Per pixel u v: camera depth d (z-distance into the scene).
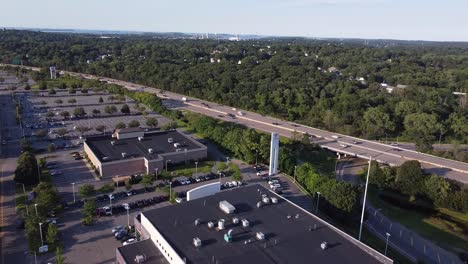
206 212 83.69
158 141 148.38
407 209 114.31
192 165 137.25
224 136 157.62
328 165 147.88
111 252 81.56
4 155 141.25
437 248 92.56
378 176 122.88
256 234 74.62
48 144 155.38
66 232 89.25
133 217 97.69
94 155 128.50
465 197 106.62
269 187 120.12
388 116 186.25
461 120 186.88
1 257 78.50
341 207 98.88
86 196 106.81
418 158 150.62
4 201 103.69
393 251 89.56
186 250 68.00
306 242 73.06
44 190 96.94
